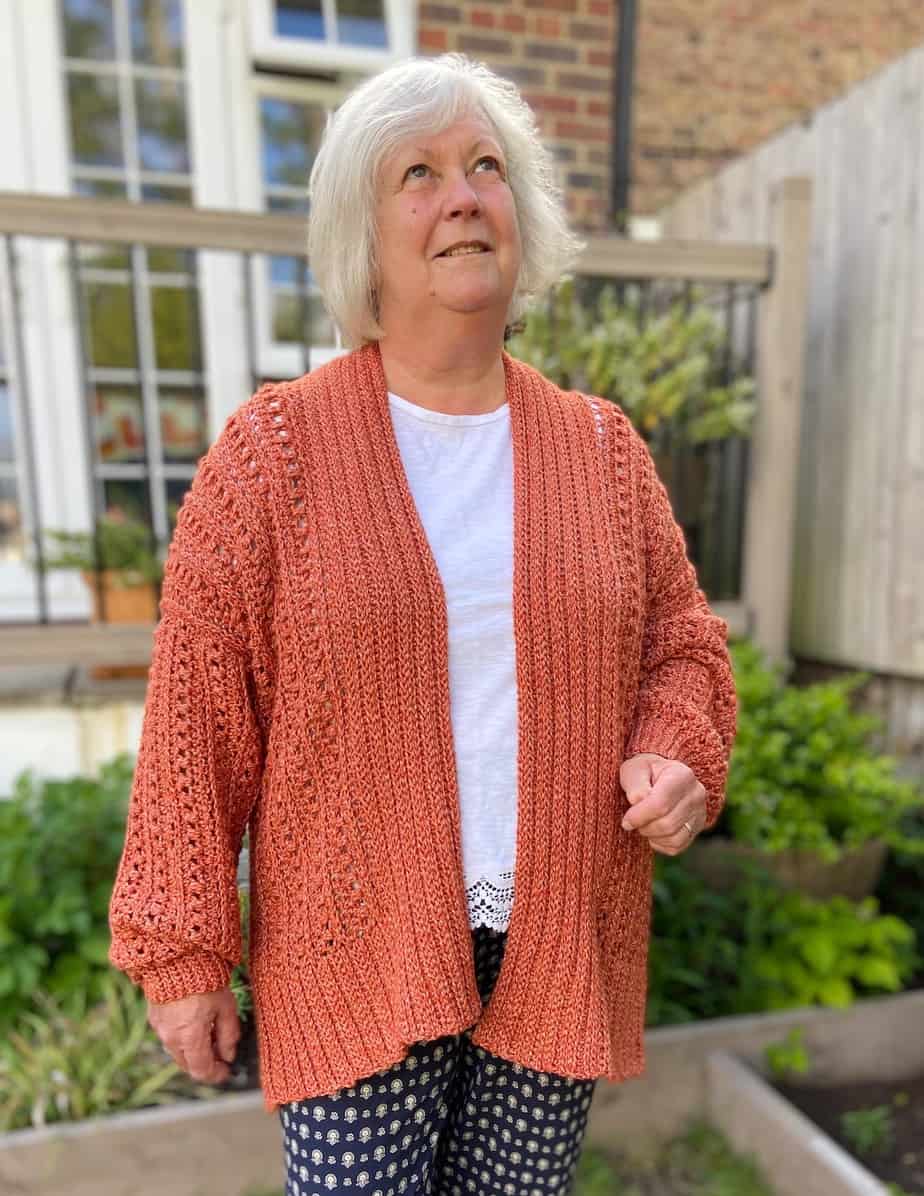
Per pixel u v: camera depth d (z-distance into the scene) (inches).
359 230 38.2
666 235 152.7
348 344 43.3
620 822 40.9
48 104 130.9
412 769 37.1
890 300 109.8
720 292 133.1
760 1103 71.1
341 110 38.8
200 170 136.9
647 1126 75.9
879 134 110.1
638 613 41.2
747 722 90.7
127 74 132.8
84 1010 77.9
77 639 100.0
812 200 122.3
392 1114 39.2
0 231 91.7
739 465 126.6
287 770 37.5
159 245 95.0
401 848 37.4
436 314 37.7
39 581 101.7
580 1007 39.0
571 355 104.8
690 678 43.1
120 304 136.4
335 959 38.3
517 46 133.5
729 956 82.9
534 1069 39.5
